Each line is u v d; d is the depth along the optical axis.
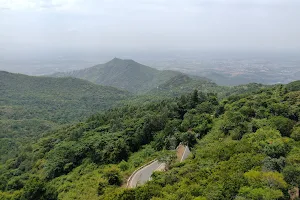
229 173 21.23
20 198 29.36
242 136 31.92
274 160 21.73
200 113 50.84
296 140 28.03
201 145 35.34
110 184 31.19
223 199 17.73
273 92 52.53
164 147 40.84
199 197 18.25
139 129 49.16
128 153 43.38
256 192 17.39
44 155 53.38
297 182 18.42
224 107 49.28
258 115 37.50
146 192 21.56
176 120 49.53
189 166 25.84
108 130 56.56
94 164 42.16
